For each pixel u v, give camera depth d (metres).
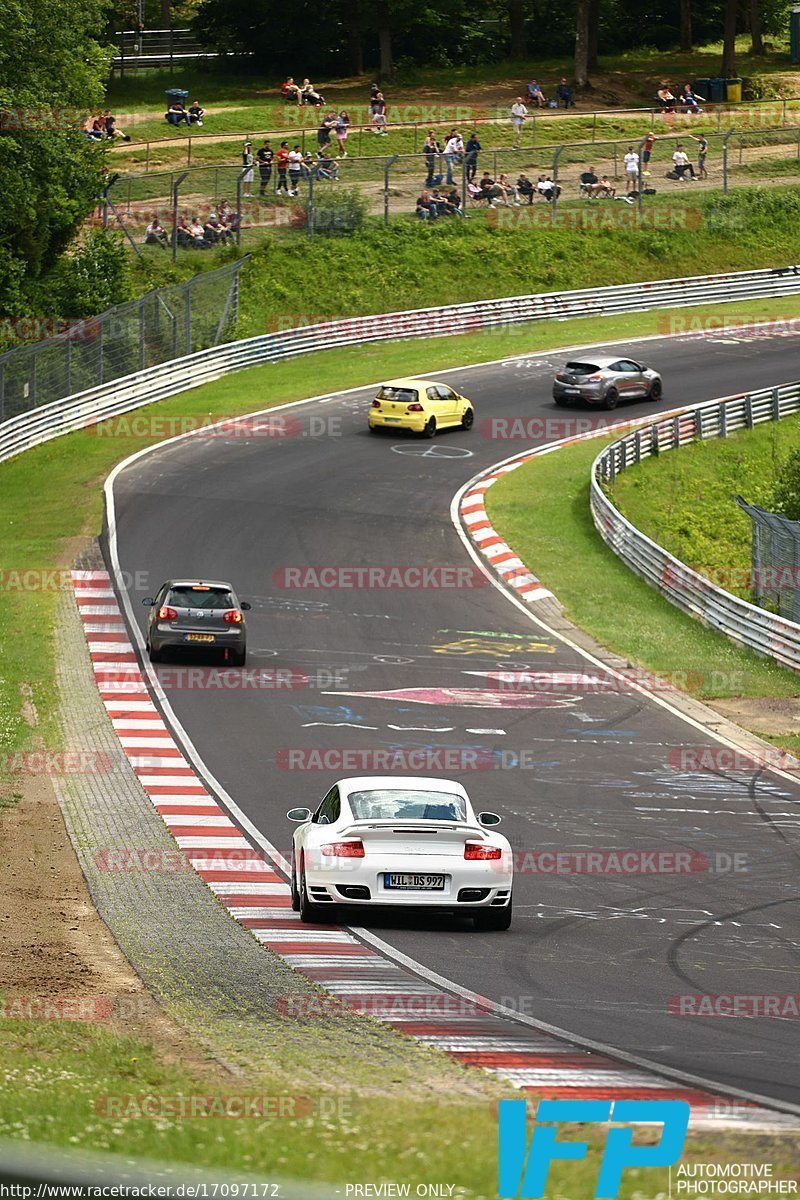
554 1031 44.72
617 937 59.47
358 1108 33.25
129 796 85.00
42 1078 36.28
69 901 64.00
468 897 58.72
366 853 58.78
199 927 59.91
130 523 158.50
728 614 132.38
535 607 139.00
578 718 106.69
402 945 56.91
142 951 55.50
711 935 60.25
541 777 91.06
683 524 176.00
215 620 116.88
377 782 63.06
